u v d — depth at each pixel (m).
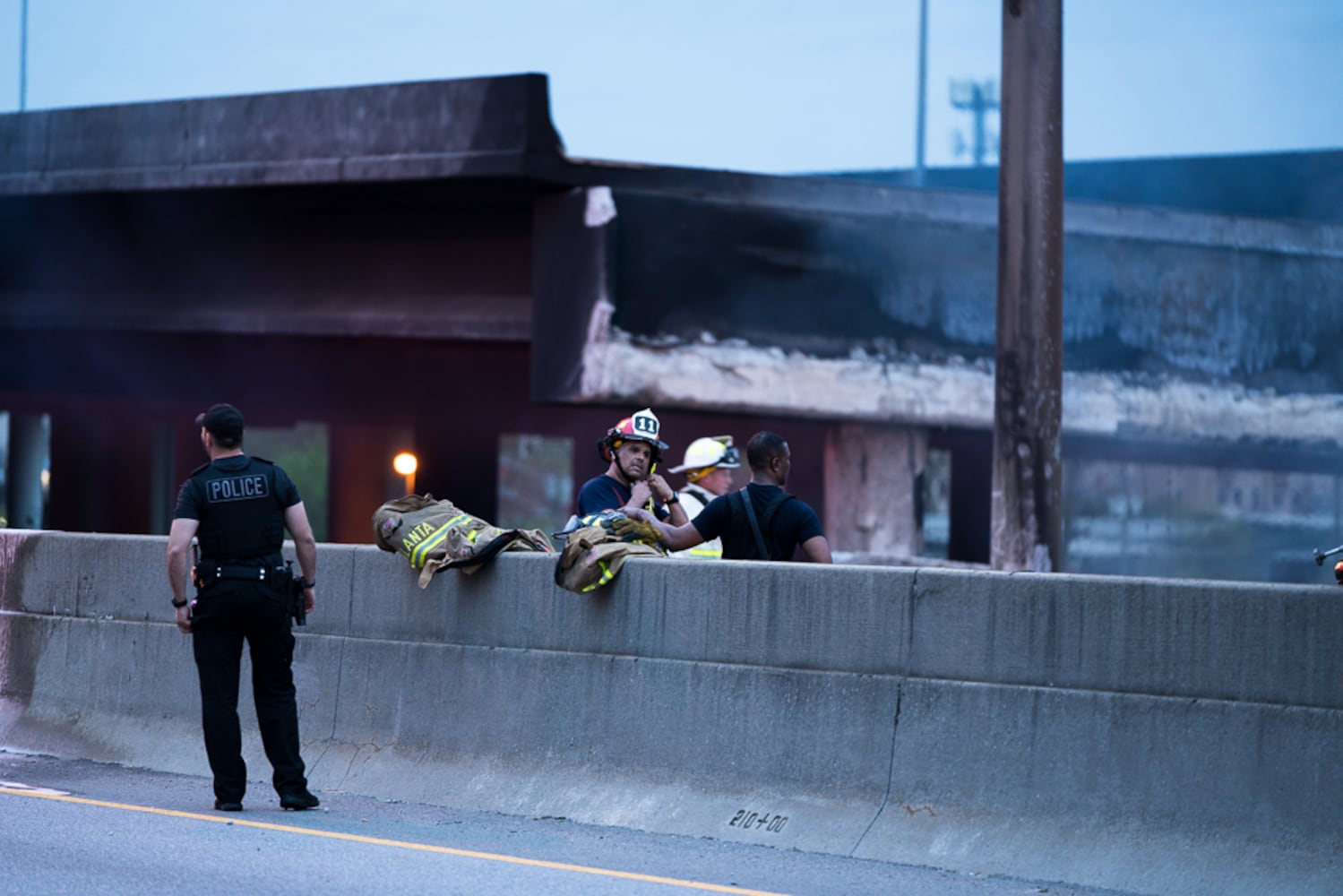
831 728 18.95
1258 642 16.27
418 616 22.83
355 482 106.94
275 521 20.70
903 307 52.97
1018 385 29.28
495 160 47.34
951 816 17.86
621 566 20.91
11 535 27.42
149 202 55.41
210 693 20.58
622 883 16.39
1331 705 15.80
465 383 79.31
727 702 19.78
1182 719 16.64
